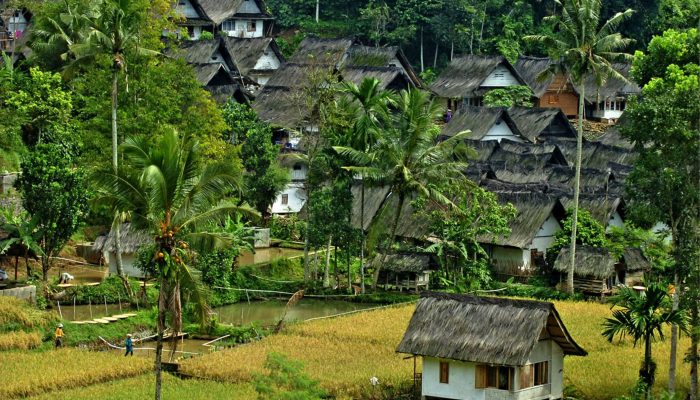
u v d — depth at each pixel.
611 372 89.12
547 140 167.50
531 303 82.19
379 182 118.12
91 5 132.88
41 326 97.06
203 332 102.06
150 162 71.44
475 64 187.75
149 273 111.81
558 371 84.69
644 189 86.69
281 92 165.38
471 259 124.12
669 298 91.00
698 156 86.19
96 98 120.50
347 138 119.00
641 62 105.88
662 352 95.25
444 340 82.31
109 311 105.19
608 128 182.00
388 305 113.94
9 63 135.88
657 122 85.75
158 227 72.31
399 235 129.88
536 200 127.44
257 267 121.06
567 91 189.88
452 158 137.88
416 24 199.50
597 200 130.75
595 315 107.44
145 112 120.00
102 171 71.38
